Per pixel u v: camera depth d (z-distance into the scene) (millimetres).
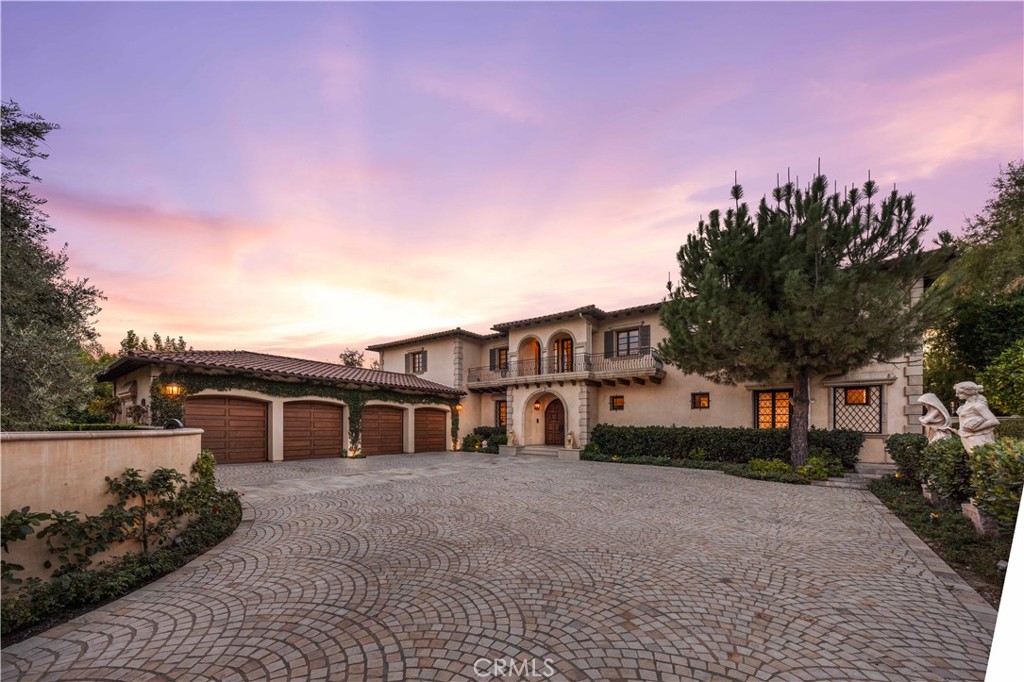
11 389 4715
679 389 17328
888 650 3084
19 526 3576
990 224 17500
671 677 2768
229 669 2871
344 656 3025
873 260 10398
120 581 4137
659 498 8859
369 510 7688
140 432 5176
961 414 6805
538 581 4426
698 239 12281
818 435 13164
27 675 2809
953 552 5172
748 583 4363
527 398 19891
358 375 19141
